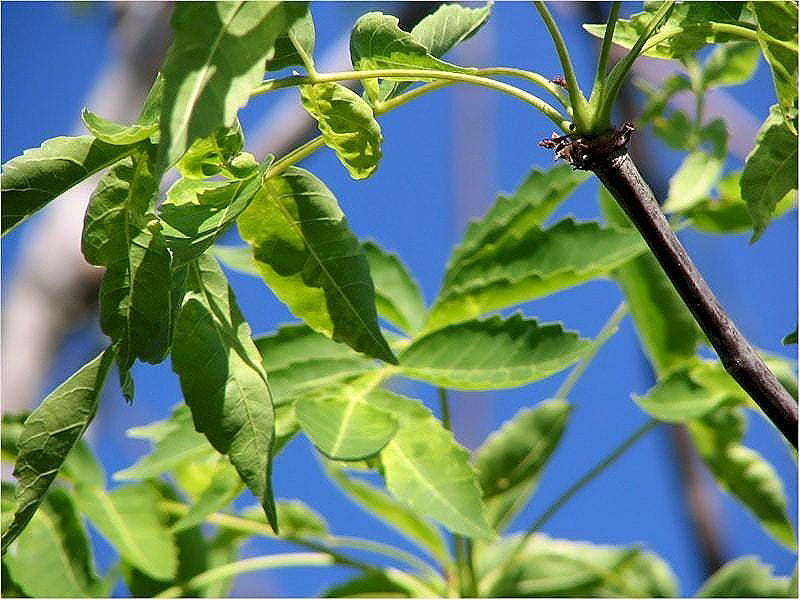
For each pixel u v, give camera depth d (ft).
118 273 4.22
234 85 4.08
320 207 4.38
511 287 4.79
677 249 4.26
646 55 4.49
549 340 4.64
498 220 4.95
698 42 4.46
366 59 4.33
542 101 4.28
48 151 4.20
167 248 4.21
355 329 4.40
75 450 4.85
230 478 4.66
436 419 4.58
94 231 4.22
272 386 4.66
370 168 4.32
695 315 4.26
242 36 4.09
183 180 4.27
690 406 4.83
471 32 4.49
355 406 4.58
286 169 4.36
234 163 4.27
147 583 4.89
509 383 4.62
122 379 4.21
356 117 4.29
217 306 4.29
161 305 4.22
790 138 4.43
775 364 4.90
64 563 4.79
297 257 4.39
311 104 4.29
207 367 4.27
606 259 4.80
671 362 4.93
